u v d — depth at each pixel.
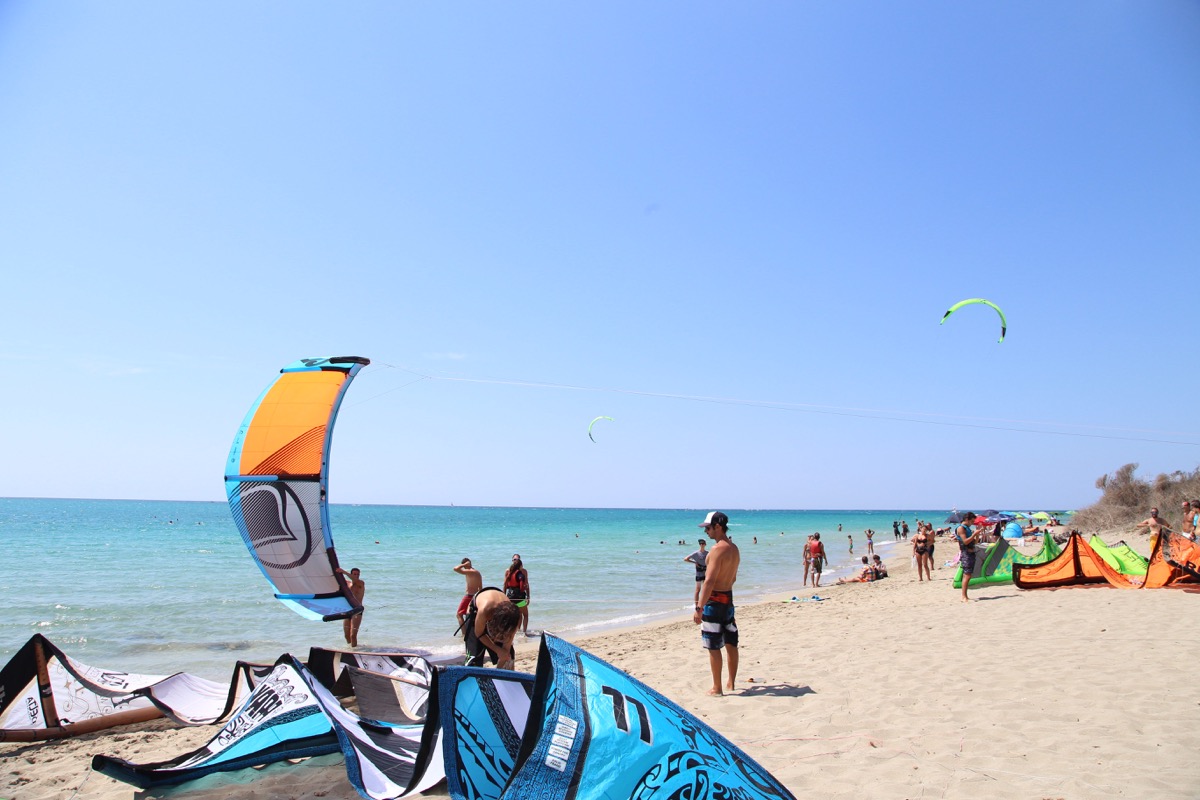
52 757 5.53
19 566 26.12
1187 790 3.89
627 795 2.91
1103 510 36.44
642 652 9.71
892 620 11.09
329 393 8.38
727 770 3.11
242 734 4.57
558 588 21.19
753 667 7.82
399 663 6.41
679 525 93.19
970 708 5.69
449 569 26.33
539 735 3.10
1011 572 14.41
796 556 37.34
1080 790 3.96
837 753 4.77
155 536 48.16
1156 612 9.99
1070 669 6.83
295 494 8.27
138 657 10.95
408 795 3.62
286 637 12.68
